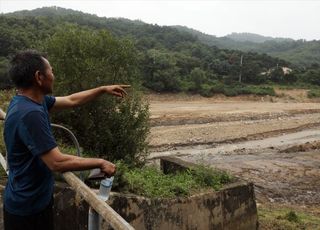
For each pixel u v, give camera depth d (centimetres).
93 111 1019
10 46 4812
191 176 844
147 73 5903
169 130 3409
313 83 7825
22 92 312
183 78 6456
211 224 780
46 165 308
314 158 2423
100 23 10531
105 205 273
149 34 10481
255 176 1955
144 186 734
